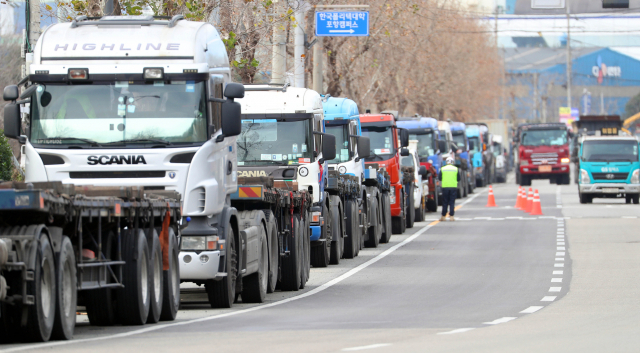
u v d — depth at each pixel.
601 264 67.44
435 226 109.44
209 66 45.12
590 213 125.69
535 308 45.06
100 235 35.75
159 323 40.38
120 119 43.62
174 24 45.59
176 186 43.31
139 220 39.19
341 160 77.19
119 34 44.91
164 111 43.78
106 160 43.22
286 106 62.62
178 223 42.81
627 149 145.50
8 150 76.00
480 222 113.81
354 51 138.00
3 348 30.97
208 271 44.31
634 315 42.12
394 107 179.50
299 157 62.38
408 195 107.25
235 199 50.47
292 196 55.59
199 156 43.53
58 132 43.56
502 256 74.44
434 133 143.62
